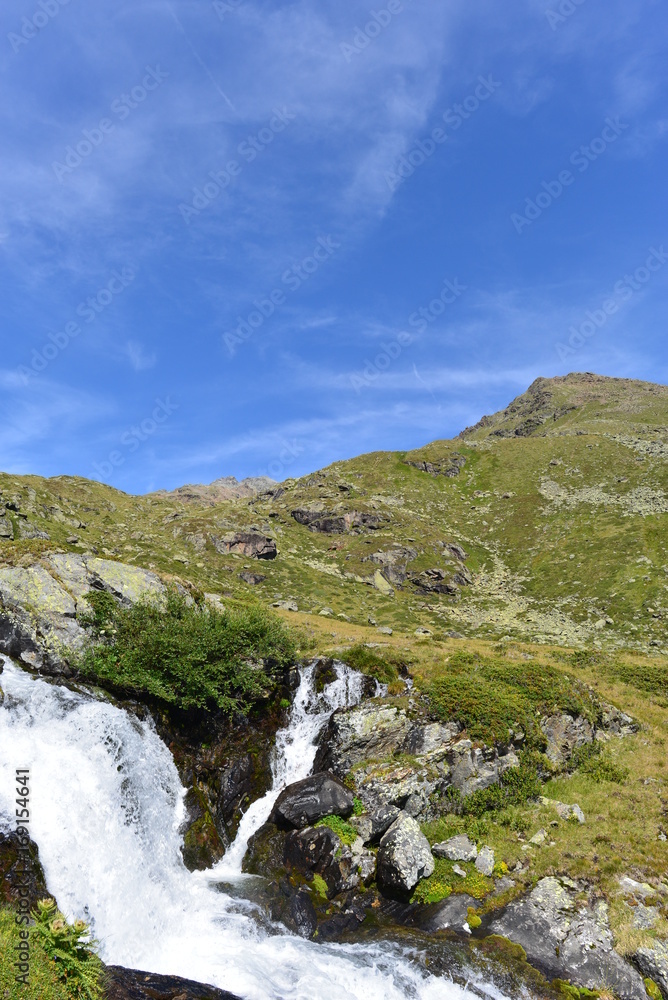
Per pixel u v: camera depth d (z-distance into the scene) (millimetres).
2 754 15891
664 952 14547
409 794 19953
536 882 17266
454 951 14883
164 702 21828
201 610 26266
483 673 26391
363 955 14703
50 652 20609
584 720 25469
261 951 14500
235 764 22109
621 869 17391
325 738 23281
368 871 18000
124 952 13727
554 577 104875
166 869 17125
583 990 13820
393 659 27047
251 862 18766
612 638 75000
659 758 24766
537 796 21594
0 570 22172
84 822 15758
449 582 110188
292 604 74000
